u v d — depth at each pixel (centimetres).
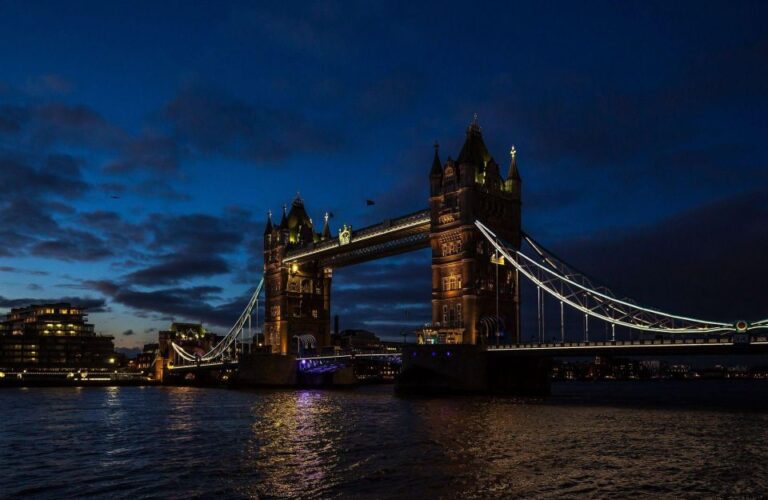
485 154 12556
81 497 3681
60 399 12988
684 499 3425
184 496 3644
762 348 8062
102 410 9656
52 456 5078
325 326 18650
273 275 18600
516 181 12719
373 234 14312
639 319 9462
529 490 3612
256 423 7238
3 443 5844
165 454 5084
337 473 4150
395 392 11781
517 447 5003
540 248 11594
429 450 4928
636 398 12938
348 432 6138
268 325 18650
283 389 16338
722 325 8338
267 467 4412
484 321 11762
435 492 3597
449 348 10931
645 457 4553
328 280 18812
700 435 5653
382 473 4100
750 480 3844
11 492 3819
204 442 5722
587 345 9562
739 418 7181
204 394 14475
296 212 18900
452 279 12119
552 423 6594
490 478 3909
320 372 18138
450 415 7519
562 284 10581
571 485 3722
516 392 11544
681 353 8706
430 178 12756
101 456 5050
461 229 11931
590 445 5088
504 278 12294
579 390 19175
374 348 16862
